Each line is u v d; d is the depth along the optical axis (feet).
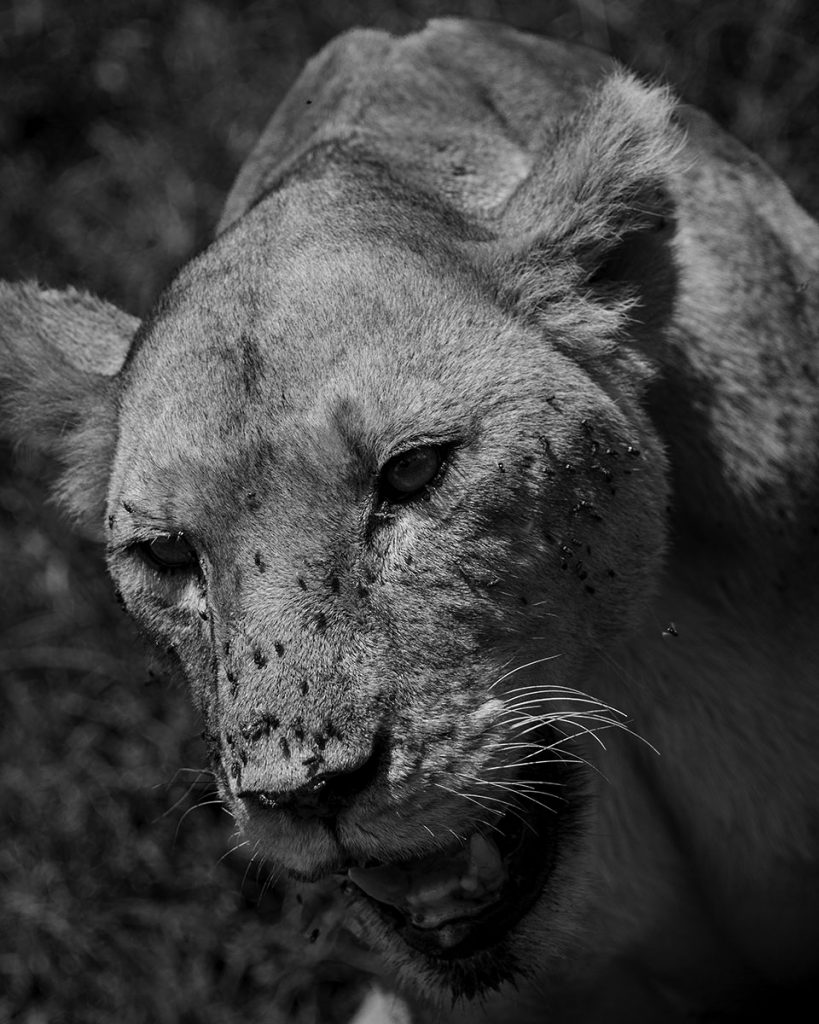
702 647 24.79
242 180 28.71
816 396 24.97
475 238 22.93
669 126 22.85
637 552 22.21
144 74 41.98
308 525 20.20
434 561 20.40
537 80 26.96
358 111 26.40
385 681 19.97
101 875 34.27
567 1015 25.81
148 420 21.08
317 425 20.13
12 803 35.14
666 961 26.50
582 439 21.39
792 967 26.66
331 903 32.50
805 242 26.84
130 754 35.14
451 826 20.40
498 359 21.09
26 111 42.60
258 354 20.63
